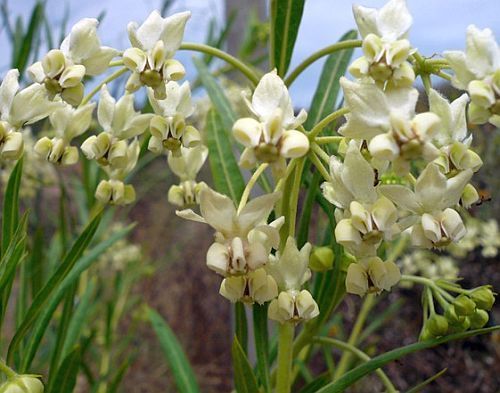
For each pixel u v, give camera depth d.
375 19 0.07
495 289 0.32
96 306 0.22
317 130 0.08
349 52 0.12
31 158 0.22
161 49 0.08
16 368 0.12
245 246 0.07
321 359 0.34
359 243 0.07
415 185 0.07
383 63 0.07
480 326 0.09
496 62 0.07
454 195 0.07
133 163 0.10
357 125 0.07
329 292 0.10
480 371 0.31
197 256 0.50
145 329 0.43
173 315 0.48
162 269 0.46
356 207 0.07
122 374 0.14
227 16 0.21
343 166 0.07
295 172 0.08
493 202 0.30
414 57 0.08
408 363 0.33
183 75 0.08
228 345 0.47
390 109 0.07
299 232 0.10
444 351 0.33
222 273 0.07
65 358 0.10
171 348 0.14
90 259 0.12
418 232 0.07
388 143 0.07
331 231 0.10
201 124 0.22
